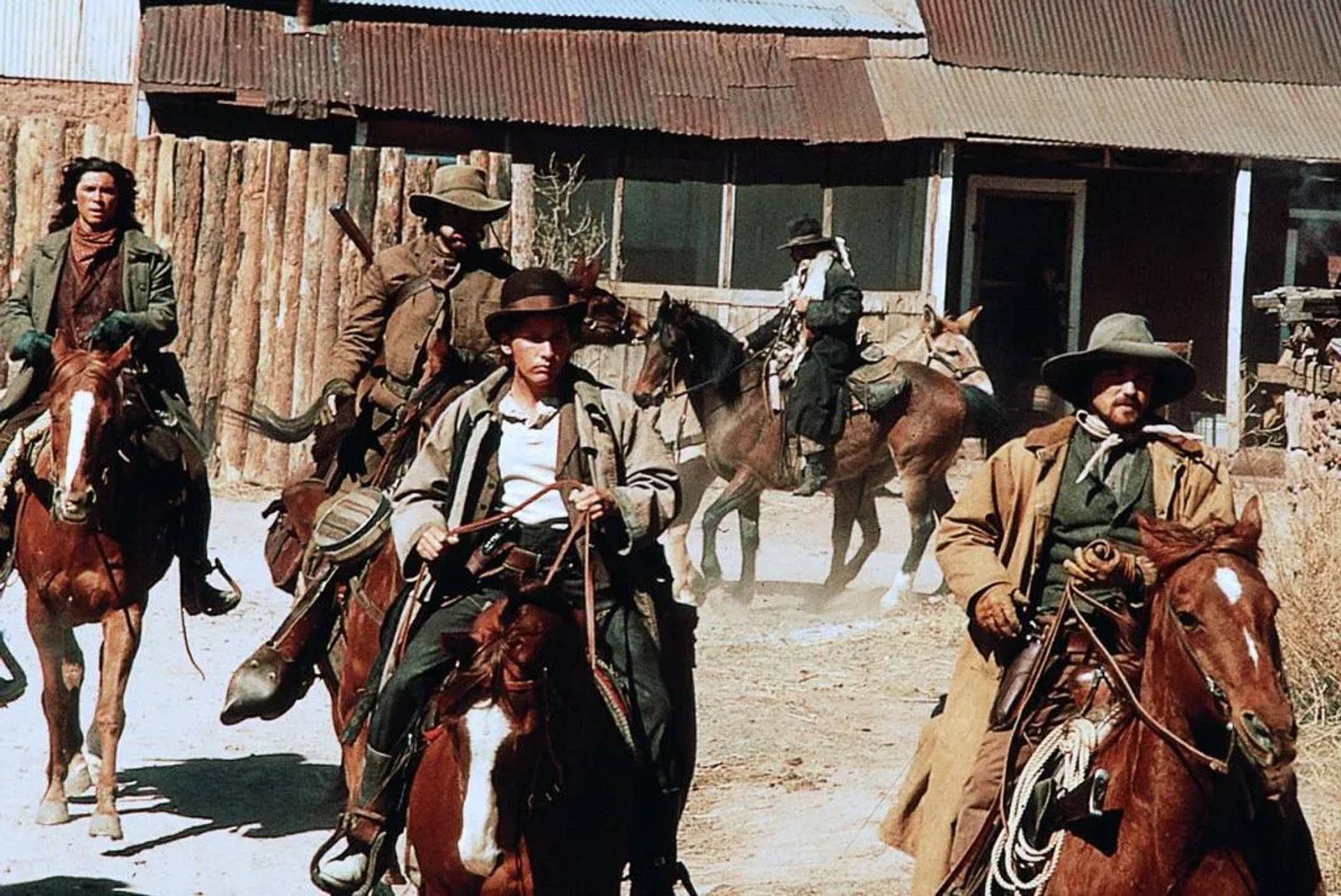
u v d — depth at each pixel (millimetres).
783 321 18516
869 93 28453
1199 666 6168
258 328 23719
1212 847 6379
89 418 10477
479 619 7328
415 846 7305
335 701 10398
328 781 12570
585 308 7988
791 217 28766
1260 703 5930
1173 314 31750
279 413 23641
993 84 28906
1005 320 31297
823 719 13727
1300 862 6625
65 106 29766
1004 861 6852
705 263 28750
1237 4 30906
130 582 11195
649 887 7629
